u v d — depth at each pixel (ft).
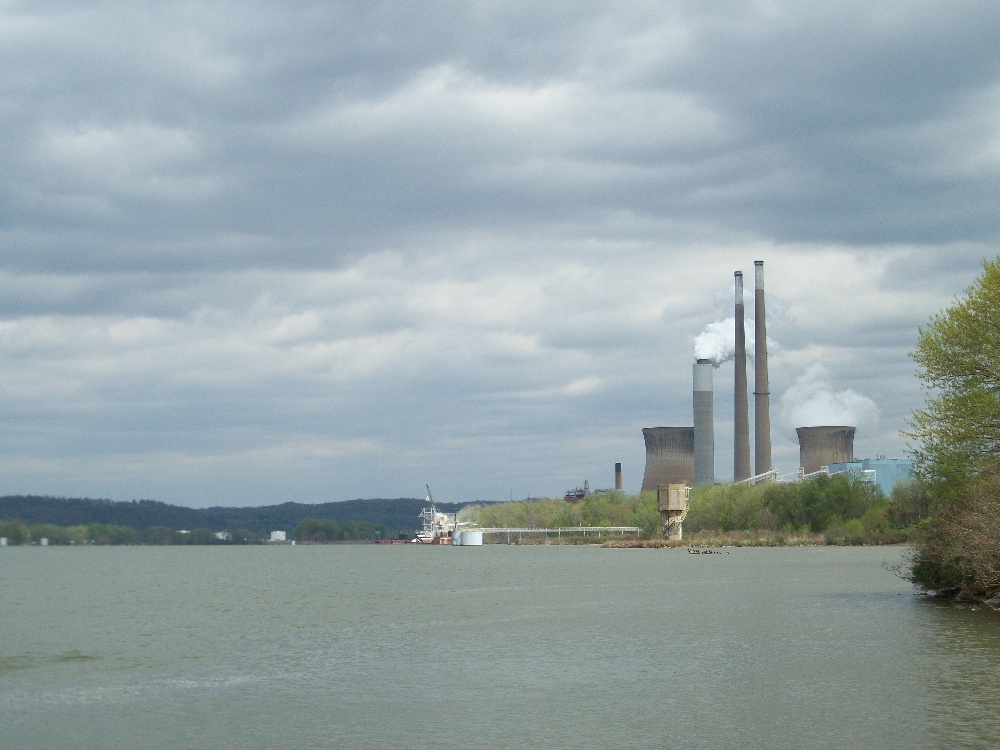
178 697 148.97
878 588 314.35
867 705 128.26
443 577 486.38
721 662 166.81
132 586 458.09
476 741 116.67
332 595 366.84
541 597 329.11
